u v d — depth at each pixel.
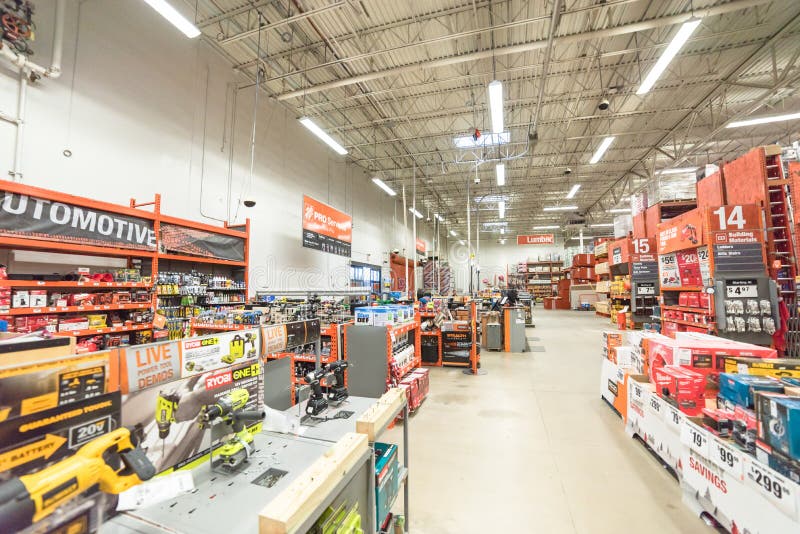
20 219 3.12
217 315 4.29
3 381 0.69
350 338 3.64
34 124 3.78
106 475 0.77
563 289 20.44
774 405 1.54
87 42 4.27
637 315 7.57
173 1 5.09
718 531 1.89
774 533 1.49
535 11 5.42
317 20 5.41
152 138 5.02
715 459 1.89
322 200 9.47
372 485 1.37
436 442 3.03
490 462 2.68
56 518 0.65
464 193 15.86
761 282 3.47
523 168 12.72
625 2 4.64
